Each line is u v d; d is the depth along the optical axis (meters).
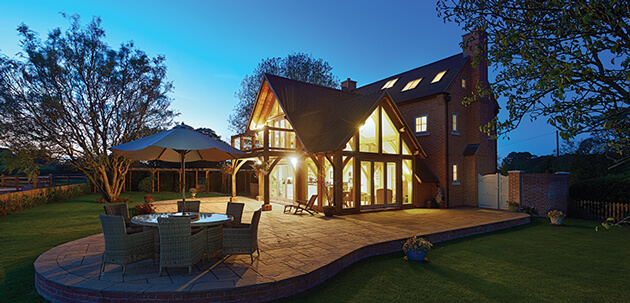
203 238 6.20
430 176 16.39
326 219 12.14
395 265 7.24
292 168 17.17
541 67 3.21
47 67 16.62
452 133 16.69
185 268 5.96
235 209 8.27
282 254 7.00
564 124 3.10
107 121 18.81
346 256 7.06
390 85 21.58
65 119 17.36
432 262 7.52
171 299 4.73
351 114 14.88
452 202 16.53
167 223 5.41
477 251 8.59
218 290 4.86
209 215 7.38
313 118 16.20
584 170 19.66
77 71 17.75
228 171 25.78
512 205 14.95
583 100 3.04
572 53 3.13
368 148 16.78
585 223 13.38
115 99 19.00
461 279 6.35
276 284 5.25
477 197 16.70
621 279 6.46
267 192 14.49
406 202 16.44
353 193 14.24
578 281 6.33
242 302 4.97
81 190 23.89
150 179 27.27
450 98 16.45
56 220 12.05
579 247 9.07
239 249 6.33
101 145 18.92
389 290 5.73
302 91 17.73
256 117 20.58
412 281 6.21
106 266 6.02
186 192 26.84
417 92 18.17
